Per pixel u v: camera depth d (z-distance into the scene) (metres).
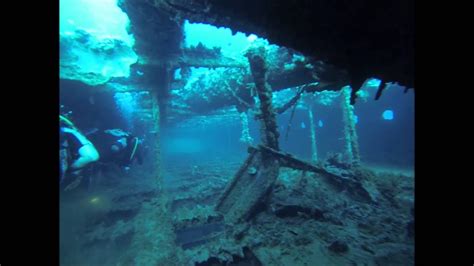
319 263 5.27
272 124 8.31
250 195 7.79
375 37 3.26
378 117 24.88
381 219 7.27
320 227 6.71
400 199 8.83
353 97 4.57
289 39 3.73
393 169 16.14
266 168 8.24
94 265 5.49
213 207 8.39
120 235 6.59
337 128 29.56
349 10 2.93
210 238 6.57
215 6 3.38
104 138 7.37
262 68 7.80
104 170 11.34
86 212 7.58
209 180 13.60
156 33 6.08
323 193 9.07
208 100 12.90
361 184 9.18
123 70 9.31
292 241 6.07
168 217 7.54
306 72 7.55
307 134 36.53
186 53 7.80
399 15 2.85
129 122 16.84
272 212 7.51
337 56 3.86
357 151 11.25
